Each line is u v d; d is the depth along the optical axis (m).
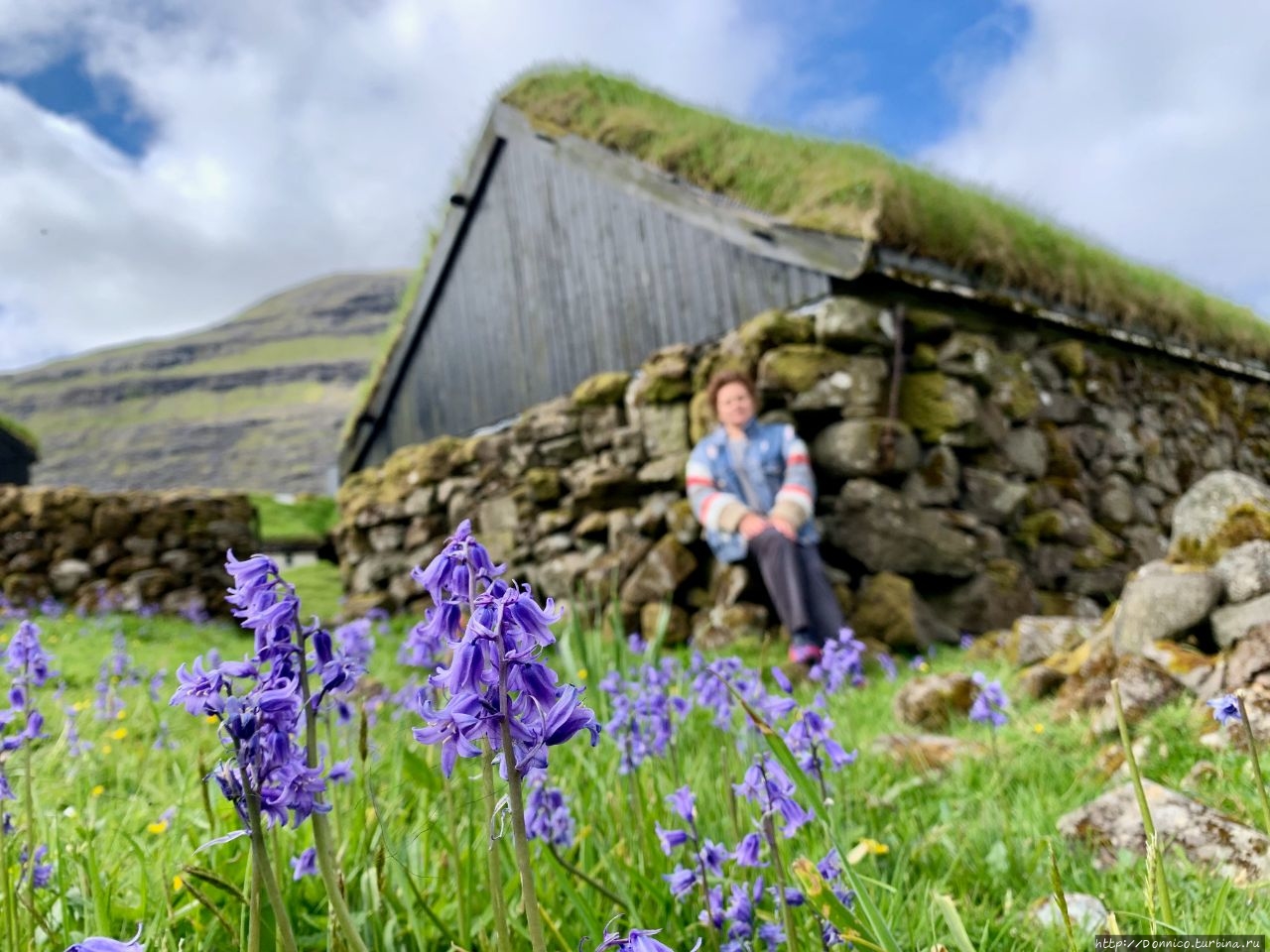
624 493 9.05
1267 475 12.55
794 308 8.30
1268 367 12.70
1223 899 1.64
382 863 1.70
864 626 7.27
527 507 10.01
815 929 1.74
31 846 1.77
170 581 12.64
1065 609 8.27
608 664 4.47
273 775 1.25
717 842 2.30
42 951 1.79
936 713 4.36
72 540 12.35
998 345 8.80
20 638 1.93
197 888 1.88
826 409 7.63
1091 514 9.16
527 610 1.04
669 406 8.80
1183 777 2.90
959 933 1.38
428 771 2.34
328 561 17.84
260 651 1.29
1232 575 3.82
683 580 8.12
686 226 9.55
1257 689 3.12
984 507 7.98
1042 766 3.31
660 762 2.86
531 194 11.85
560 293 11.36
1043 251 9.31
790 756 1.46
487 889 2.01
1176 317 10.87
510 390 12.20
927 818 2.88
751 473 7.29
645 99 11.08
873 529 7.37
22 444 22.50
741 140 9.39
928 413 7.78
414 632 1.26
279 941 1.52
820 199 8.04
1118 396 9.97
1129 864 2.37
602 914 1.95
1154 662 3.65
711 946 1.76
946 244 8.05
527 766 1.04
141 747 4.08
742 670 2.91
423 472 11.77
